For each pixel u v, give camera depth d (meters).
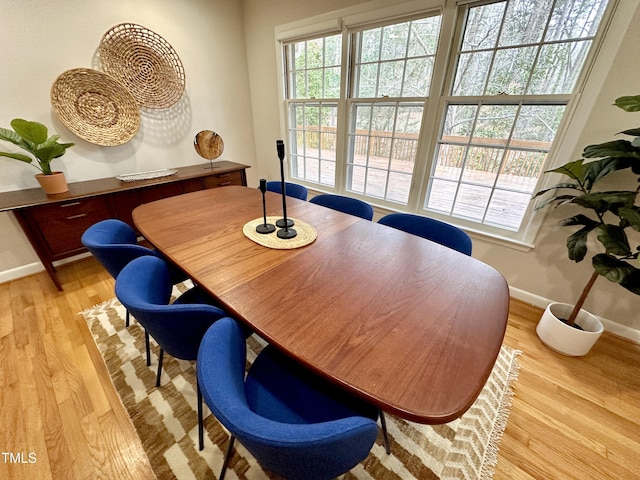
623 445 1.12
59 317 1.78
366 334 0.75
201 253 1.17
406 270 1.05
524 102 1.69
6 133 1.76
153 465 1.05
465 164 2.05
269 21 2.78
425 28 1.94
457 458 1.07
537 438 1.14
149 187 2.30
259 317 0.81
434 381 0.62
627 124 1.39
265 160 3.63
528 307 1.92
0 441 1.11
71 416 1.20
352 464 0.69
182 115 2.86
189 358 1.03
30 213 1.79
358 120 2.57
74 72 2.11
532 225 1.81
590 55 1.42
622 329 1.64
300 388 0.88
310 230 1.38
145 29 2.38
